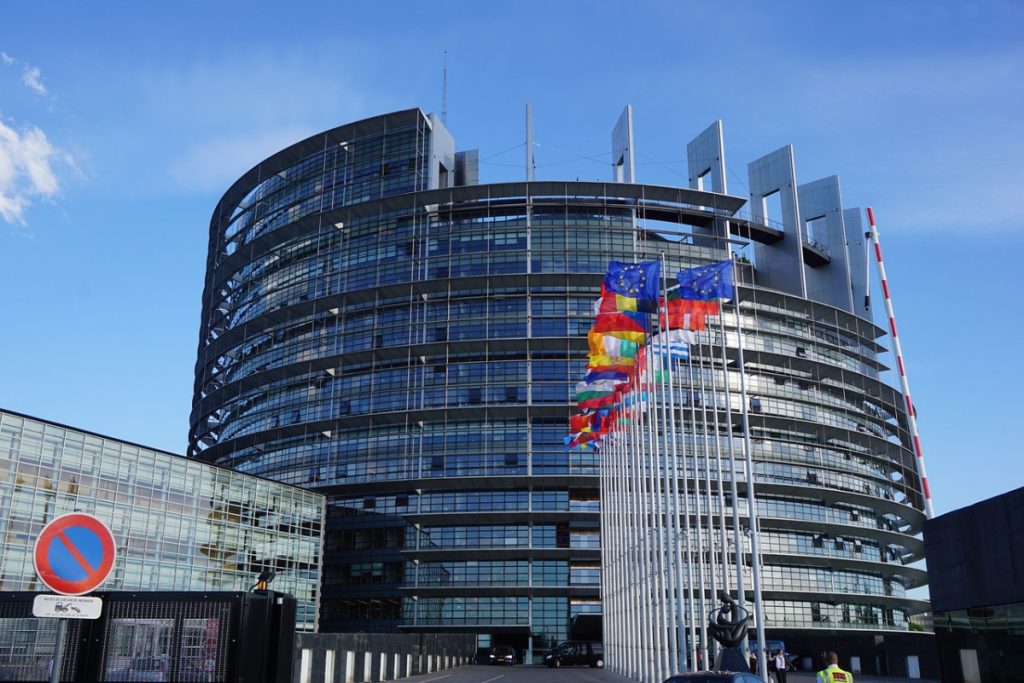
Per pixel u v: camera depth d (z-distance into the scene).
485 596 97.44
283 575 83.81
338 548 101.94
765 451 102.06
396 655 53.28
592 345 51.50
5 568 55.84
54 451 60.78
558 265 105.62
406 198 109.00
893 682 51.09
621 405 56.41
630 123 113.69
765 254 121.69
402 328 105.75
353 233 112.94
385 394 103.62
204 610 16.06
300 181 120.19
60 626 11.41
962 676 27.16
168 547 70.00
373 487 100.69
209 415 123.69
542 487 98.62
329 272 111.38
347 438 104.44
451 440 100.38
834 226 128.75
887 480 110.69
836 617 101.56
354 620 99.25
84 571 11.62
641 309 46.41
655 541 46.06
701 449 97.44
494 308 104.69
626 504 56.72
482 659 97.75
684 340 45.41
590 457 97.88
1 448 56.81
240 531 78.81
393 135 115.12
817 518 102.69
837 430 107.06
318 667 37.28
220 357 123.50
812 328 114.19
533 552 96.00
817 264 128.62
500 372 102.00
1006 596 24.17
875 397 115.94
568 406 98.44
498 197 108.88
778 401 105.75
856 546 105.81
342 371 107.50
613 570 65.25
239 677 15.74
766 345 107.94
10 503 56.88
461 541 98.19
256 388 115.31
